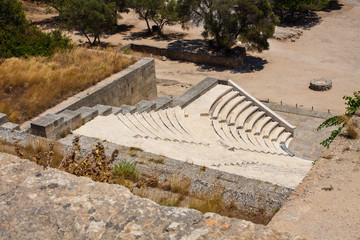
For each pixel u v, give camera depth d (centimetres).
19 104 1922
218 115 2342
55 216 418
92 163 758
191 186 884
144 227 401
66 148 1097
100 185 468
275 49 4659
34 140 1130
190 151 1450
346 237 482
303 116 2798
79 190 459
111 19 4594
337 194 563
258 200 819
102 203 435
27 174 488
